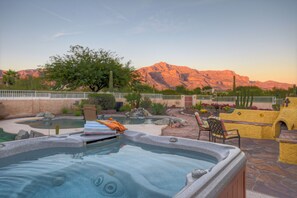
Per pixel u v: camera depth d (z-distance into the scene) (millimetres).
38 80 24031
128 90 25250
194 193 1793
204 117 14039
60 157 4449
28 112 14625
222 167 2434
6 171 3764
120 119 13828
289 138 4754
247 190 3311
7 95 13703
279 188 3389
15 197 2873
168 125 10516
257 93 23344
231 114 8125
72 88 25141
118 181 3363
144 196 2871
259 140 7035
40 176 3516
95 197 2836
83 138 4926
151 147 5078
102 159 4367
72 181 3346
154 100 25203
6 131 8078
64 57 25484
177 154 4609
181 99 27047
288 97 6848
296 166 4438
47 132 8031
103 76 25141
